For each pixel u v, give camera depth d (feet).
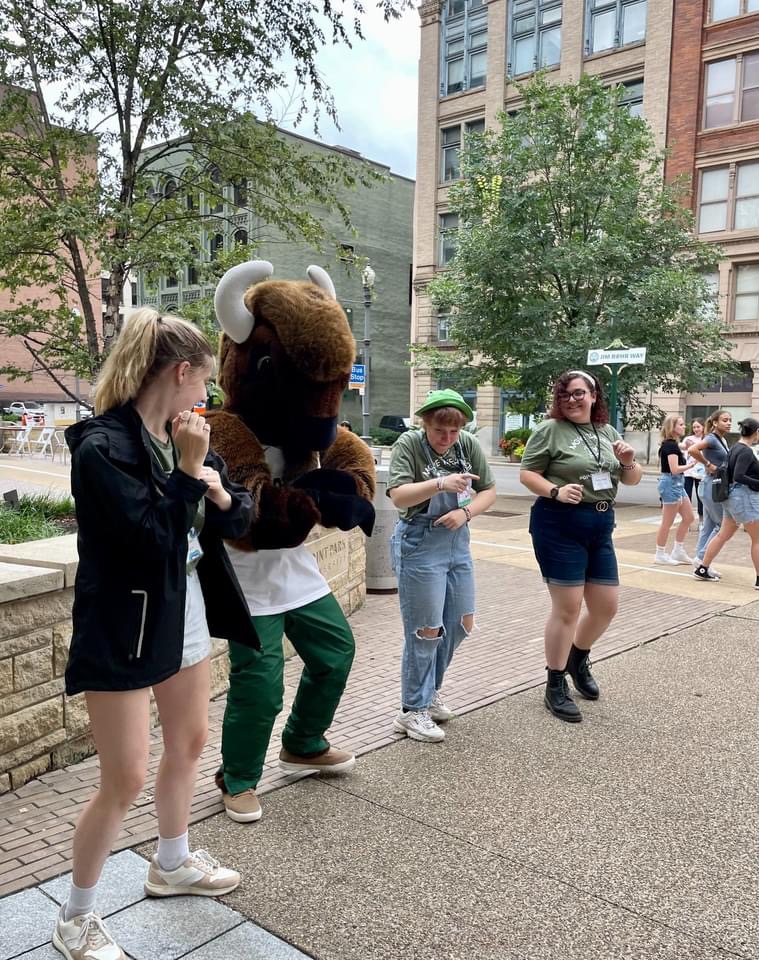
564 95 56.65
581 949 8.01
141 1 24.18
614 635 19.99
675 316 54.08
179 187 28.27
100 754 7.26
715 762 12.53
